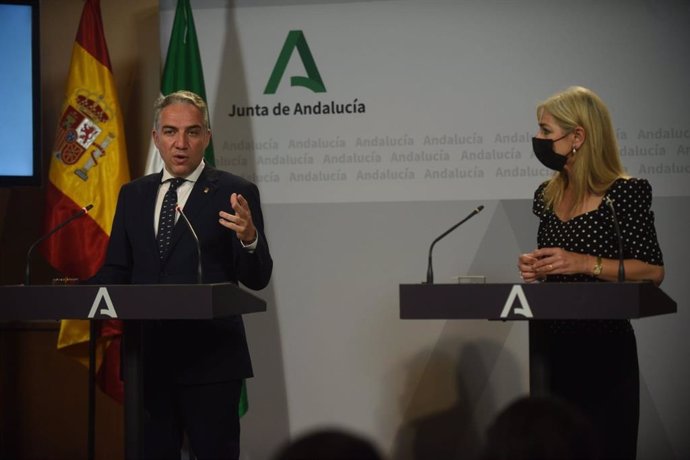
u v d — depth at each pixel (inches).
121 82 366.0
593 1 328.5
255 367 342.3
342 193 340.2
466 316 190.9
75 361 360.2
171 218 236.7
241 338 234.5
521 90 331.9
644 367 325.1
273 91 343.6
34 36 328.2
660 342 324.2
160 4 346.6
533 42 331.6
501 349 330.6
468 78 334.3
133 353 212.8
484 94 333.7
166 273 231.0
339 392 338.6
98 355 335.9
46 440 361.4
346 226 339.6
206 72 346.6
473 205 333.7
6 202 368.2
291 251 341.7
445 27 335.6
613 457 213.8
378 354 337.1
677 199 324.5
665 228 324.8
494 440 107.5
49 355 361.4
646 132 326.0
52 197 332.8
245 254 223.5
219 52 346.0
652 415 324.5
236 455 231.5
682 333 323.3
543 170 330.6
